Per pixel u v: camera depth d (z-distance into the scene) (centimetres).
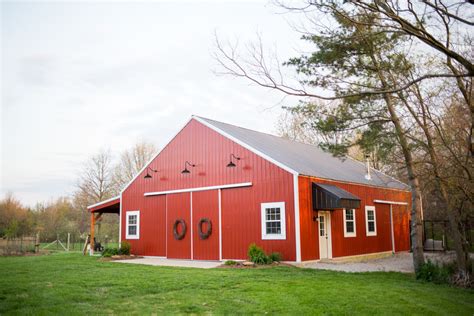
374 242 2094
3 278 1158
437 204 1330
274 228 1596
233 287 998
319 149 2581
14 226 3338
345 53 1210
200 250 1834
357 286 1013
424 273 1168
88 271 1335
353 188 1975
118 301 834
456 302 868
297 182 1557
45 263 1652
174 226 1955
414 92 1155
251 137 1995
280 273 1260
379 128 1242
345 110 1220
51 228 4000
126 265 1580
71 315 714
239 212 1716
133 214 2181
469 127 1088
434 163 1133
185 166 1970
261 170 1664
